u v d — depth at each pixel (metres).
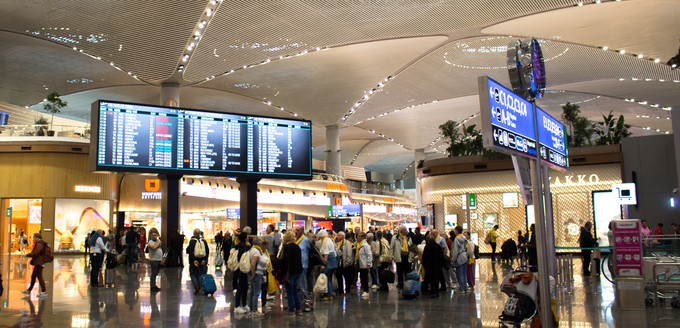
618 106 42.31
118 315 9.17
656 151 19.72
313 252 10.16
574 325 7.79
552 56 28.47
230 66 27.86
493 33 25.75
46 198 26.27
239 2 20.64
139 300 11.09
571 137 25.02
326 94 34.56
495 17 23.02
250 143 19.91
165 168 18.72
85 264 21.56
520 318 6.71
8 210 18.91
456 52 28.83
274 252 11.92
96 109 17.92
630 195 14.59
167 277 16.39
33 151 26.42
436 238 12.30
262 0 20.56
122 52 25.11
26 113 34.06
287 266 9.30
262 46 25.27
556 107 43.12
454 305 10.05
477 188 24.84
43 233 26.12
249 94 34.16
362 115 40.16
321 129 45.50
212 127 19.45
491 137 4.70
